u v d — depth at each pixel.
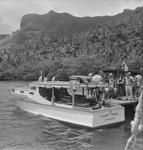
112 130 13.56
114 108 14.59
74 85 15.07
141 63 58.47
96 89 15.91
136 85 19.14
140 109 2.62
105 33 106.38
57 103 16.25
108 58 84.62
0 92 34.56
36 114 17.77
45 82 17.42
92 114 13.53
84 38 116.12
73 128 14.05
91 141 11.54
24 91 19.02
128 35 92.81
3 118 16.58
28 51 124.06
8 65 102.75
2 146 10.76
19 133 13.02
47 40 133.62
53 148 10.57
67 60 86.00
